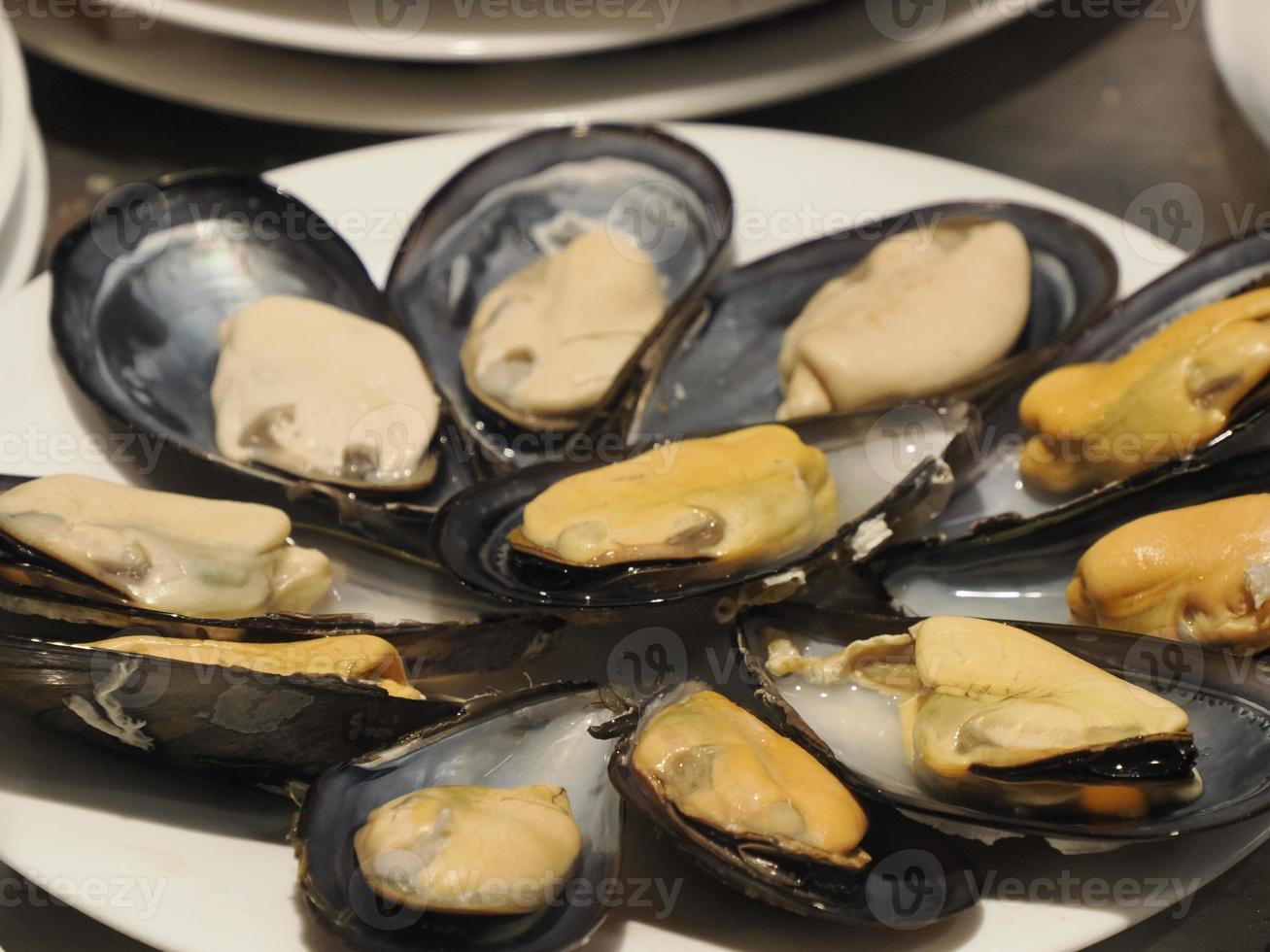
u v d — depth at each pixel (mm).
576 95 516
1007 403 440
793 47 520
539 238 482
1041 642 387
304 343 438
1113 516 419
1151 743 366
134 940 383
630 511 404
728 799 368
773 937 367
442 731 387
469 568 405
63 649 373
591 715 393
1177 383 410
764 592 404
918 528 416
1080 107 546
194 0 502
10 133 482
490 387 443
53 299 443
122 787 384
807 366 437
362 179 484
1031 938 365
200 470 434
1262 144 476
